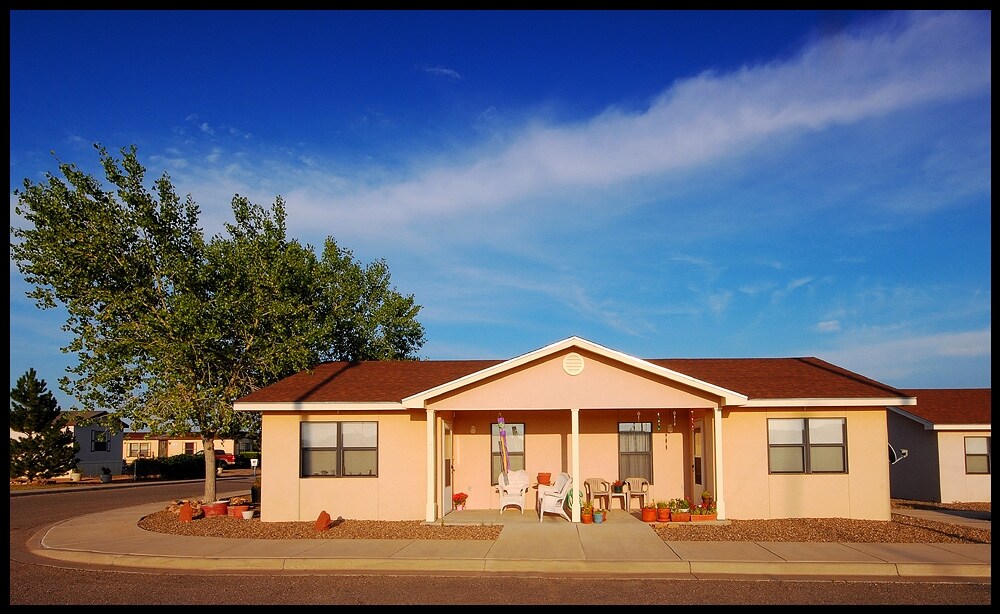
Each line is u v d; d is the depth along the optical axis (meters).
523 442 18.69
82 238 18.36
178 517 18.02
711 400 16.23
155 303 19.78
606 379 16.47
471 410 17.19
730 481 16.95
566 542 13.65
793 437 17.11
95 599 9.80
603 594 10.02
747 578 11.12
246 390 20.52
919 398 25.09
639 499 18.36
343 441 17.58
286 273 20.45
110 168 18.86
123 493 30.77
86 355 18.86
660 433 18.53
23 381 38.47
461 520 16.45
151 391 19.38
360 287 28.94
